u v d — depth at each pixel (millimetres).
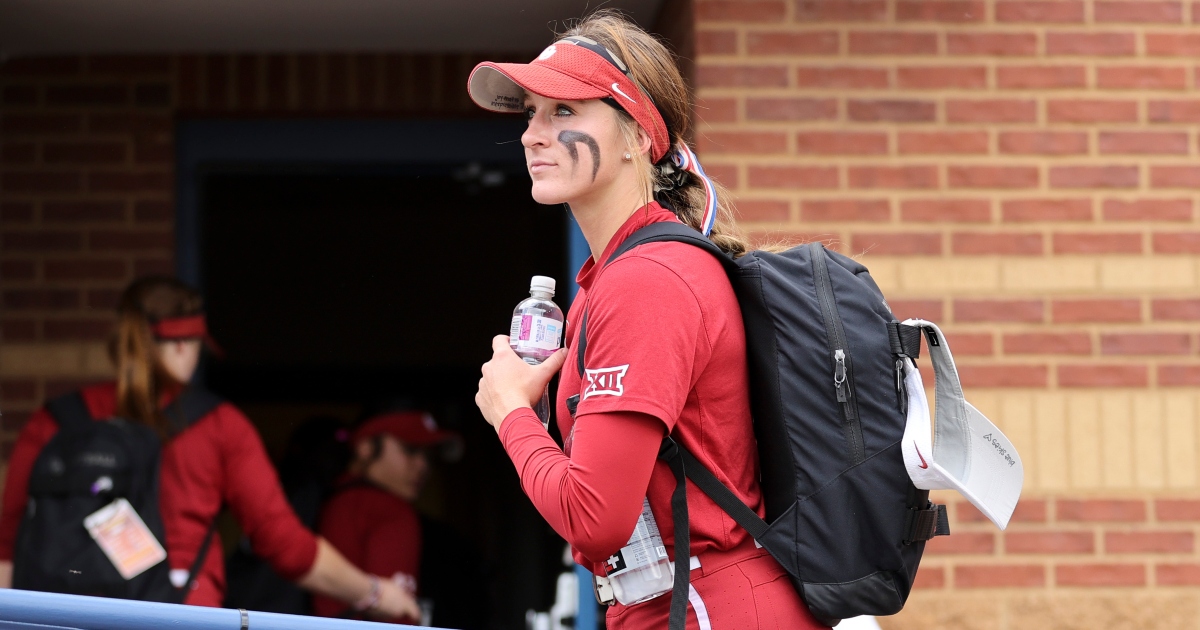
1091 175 16125
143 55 19547
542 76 7734
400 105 19766
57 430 16969
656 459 7285
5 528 16922
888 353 7488
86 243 19312
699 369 7211
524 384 7824
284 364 20734
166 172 19469
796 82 15953
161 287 17500
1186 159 16125
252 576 18859
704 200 8727
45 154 19375
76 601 7477
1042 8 16188
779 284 7496
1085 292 16031
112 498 16266
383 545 20094
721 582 7336
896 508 7336
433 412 20828
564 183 7867
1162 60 16234
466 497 20734
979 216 16031
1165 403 15945
